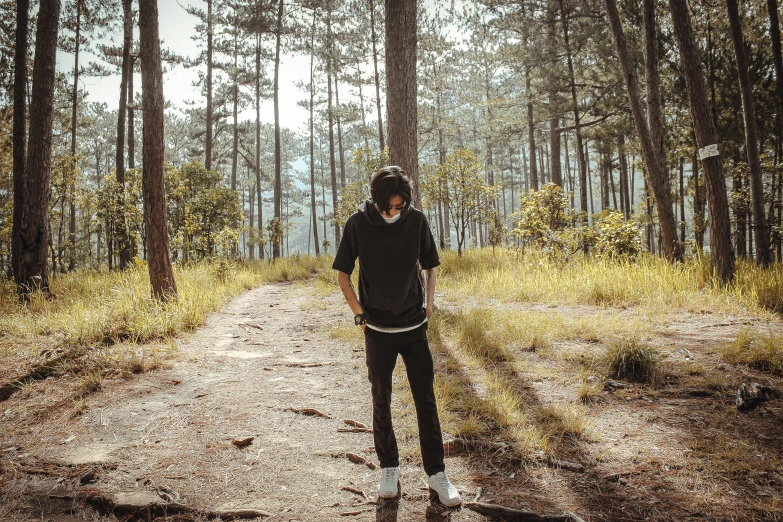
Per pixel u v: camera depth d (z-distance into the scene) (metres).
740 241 14.38
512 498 2.50
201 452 3.11
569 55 17.92
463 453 3.01
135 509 2.47
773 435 2.95
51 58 8.60
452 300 8.15
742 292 6.59
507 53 19.72
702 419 3.23
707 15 14.32
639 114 10.27
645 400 3.60
